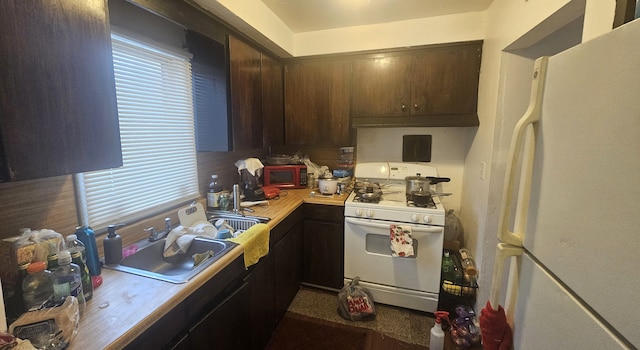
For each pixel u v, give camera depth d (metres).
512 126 1.78
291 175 2.63
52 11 0.76
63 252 0.90
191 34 1.71
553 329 0.59
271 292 1.82
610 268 0.46
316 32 2.47
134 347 0.85
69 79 0.81
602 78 0.48
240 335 1.44
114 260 1.21
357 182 2.64
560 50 1.70
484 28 2.08
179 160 1.77
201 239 1.48
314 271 2.41
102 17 0.88
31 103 0.73
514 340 0.75
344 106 2.47
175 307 1.01
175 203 1.74
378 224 2.10
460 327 1.89
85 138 0.86
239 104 1.90
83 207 1.22
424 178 2.28
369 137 2.78
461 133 2.55
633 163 0.42
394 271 2.16
